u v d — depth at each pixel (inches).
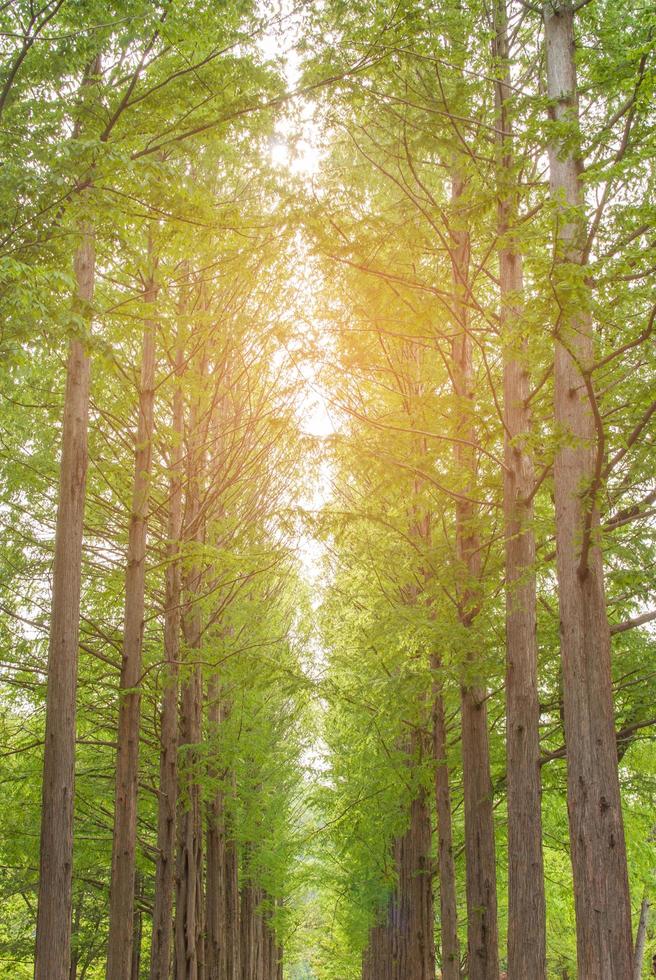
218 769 569.0
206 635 533.0
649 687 463.2
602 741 302.8
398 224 381.4
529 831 362.0
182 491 555.8
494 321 399.9
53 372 473.1
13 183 275.6
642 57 295.4
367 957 1050.7
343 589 575.2
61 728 358.0
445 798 506.0
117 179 297.1
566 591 319.6
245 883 872.3
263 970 1112.8
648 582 421.7
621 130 352.8
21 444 490.0
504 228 394.9
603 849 293.7
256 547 536.4
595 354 339.3
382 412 508.1
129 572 460.4
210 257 404.8
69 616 371.9
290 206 358.3
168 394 551.2
